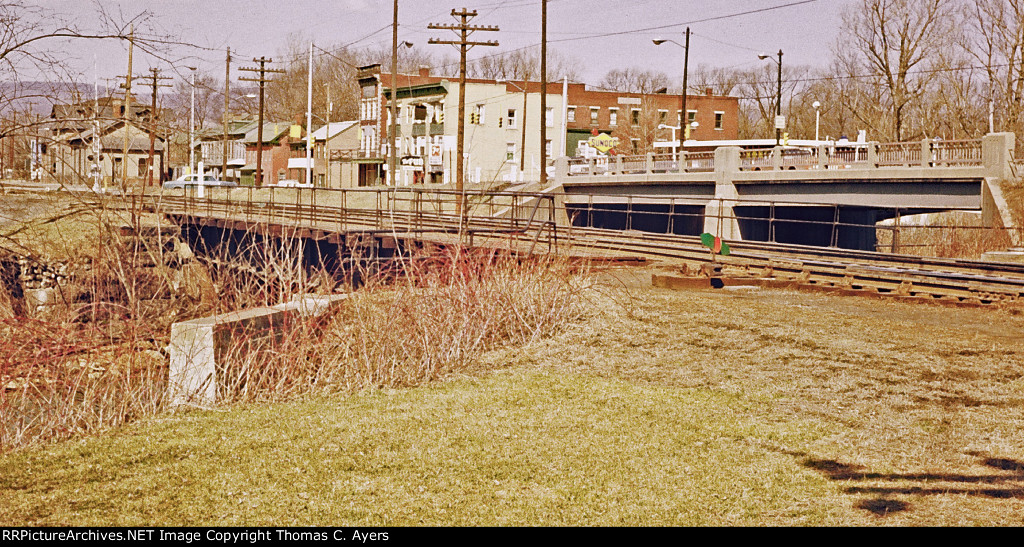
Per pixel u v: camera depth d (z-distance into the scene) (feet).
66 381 27.32
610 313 42.60
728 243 78.54
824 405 27.22
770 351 34.81
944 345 35.86
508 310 39.17
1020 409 26.43
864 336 37.73
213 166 315.99
